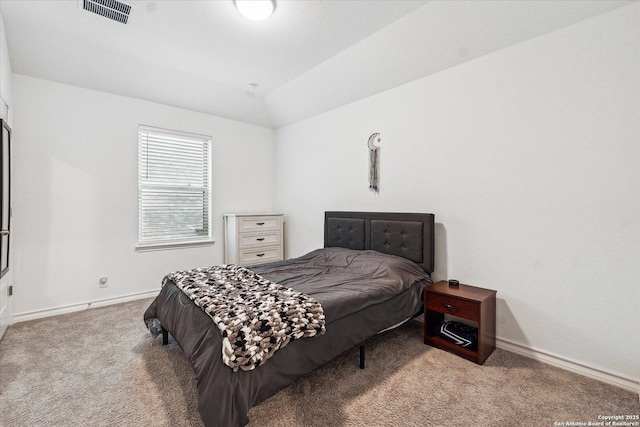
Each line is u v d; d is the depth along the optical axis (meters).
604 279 1.89
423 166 2.84
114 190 3.33
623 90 1.80
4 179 2.30
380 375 1.95
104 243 3.28
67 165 3.04
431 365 2.08
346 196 3.65
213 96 3.78
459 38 2.34
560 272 2.06
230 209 4.32
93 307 3.20
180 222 3.90
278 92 3.85
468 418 1.56
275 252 4.32
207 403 1.34
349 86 3.28
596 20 1.87
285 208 4.62
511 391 1.79
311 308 1.70
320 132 3.98
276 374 1.48
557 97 2.04
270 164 4.78
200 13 2.26
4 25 2.36
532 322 2.19
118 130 3.35
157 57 2.94
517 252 2.25
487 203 2.41
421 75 2.79
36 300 2.89
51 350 2.25
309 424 1.51
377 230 3.10
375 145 3.29
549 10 1.95
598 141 1.89
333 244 3.60
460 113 2.56
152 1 2.13
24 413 1.57
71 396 1.72
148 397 1.71
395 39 2.54
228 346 1.37
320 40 2.64
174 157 3.83
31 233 2.86
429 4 2.17
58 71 2.89
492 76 2.35
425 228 2.71
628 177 1.79
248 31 2.50
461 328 2.36
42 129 2.90
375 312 2.08
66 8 2.23
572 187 2.00
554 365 2.08
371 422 1.53
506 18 2.09
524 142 2.20
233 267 2.63
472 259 2.51
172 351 2.25
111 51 2.82
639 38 1.74
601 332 1.90
